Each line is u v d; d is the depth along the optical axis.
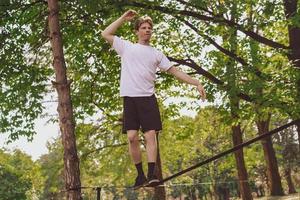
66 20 16.34
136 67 5.14
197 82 5.07
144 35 5.23
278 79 15.22
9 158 61.78
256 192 58.81
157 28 20.89
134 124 5.15
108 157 28.61
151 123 5.08
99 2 14.11
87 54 17.95
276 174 34.78
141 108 5.10
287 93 14.80
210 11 16.44
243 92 15.70
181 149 37.62
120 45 5.26
